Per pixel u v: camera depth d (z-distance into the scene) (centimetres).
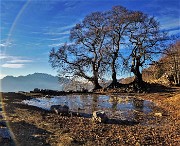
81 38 5778
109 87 5772
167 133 1822
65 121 2012
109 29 5669
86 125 1927
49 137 1547
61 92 5000
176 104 3144
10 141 1440
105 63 5772
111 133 1752
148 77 8112
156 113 2545
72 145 1444
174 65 6938
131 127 1970
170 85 6438
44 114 2269
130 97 4284
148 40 5634
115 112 2683
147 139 1659
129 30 5706
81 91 5331
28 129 1680
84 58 5809
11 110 2345
